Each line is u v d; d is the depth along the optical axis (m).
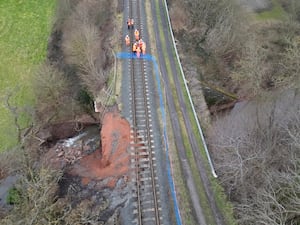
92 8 53.19
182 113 40.03
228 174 32.03
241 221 27.84
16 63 53.72
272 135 33.00
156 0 58.91
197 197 31.61
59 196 32.41
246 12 62.50
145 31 51.97
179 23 53.84
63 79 46.09
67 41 48.97
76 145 40.62
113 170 34.03
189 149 36.03
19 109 45.03
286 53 47.12
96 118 43.75
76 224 26.55
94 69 43.44
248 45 48.12
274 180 27.03
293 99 40.19
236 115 42.09
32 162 35.91
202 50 50.38
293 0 61.53
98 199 31.66
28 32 59.06
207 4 52.84
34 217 23.53
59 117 44.72
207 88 45.75
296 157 27.38
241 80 45.72
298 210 23.62
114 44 48.56
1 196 35.12
